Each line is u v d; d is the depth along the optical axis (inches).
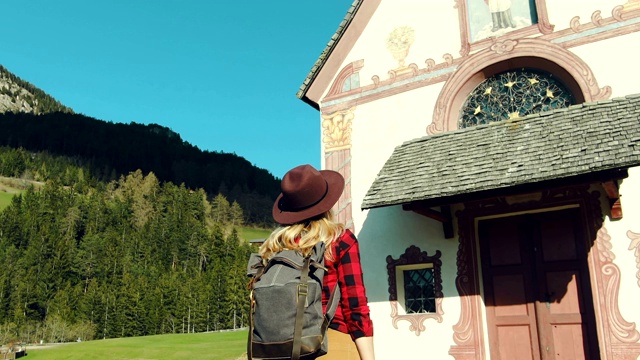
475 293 388.5
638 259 343.0
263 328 108.3
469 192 338.6
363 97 480.7
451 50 449.4
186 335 2194.9
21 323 3725.4
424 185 364.5
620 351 335.9
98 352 1566.2
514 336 376.8
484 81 441.7
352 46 498.0
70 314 3880.4
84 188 7204.7
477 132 396.5
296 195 120.0
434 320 398.6
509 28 432.1
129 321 3843.5
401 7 482.3
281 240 118.8
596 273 352.8
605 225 356.2
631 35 381.7
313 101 504.7
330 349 117.1
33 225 5088.6
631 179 355.6
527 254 384.8
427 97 450.3
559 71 407.8
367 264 435.8
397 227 430.6
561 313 364.5
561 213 379.9
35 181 7401.6
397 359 405.4
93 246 4889.3
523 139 362.3
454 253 402.6
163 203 6633.9
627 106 343.0
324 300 115.1
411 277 426.6
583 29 398.3
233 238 5777.6
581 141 330.3
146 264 4943.4
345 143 478.3
